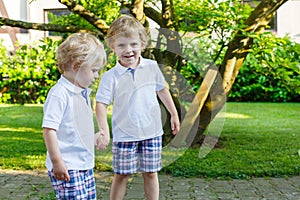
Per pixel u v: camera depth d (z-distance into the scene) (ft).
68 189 7.57
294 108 29.12
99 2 17.42
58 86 7.66
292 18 32.86
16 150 16.88
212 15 15.28
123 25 8.55
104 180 12.96
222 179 13.37
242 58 16.14
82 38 7.73
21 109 28.66
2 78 31.50
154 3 17.38
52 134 7.40
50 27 15.81
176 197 11.70
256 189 12.46
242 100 32.99
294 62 15.87
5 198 11.55
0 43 31.40
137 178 11.95
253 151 16.69
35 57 31.14
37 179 13.33
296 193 12.11
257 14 15.43
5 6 33.27
